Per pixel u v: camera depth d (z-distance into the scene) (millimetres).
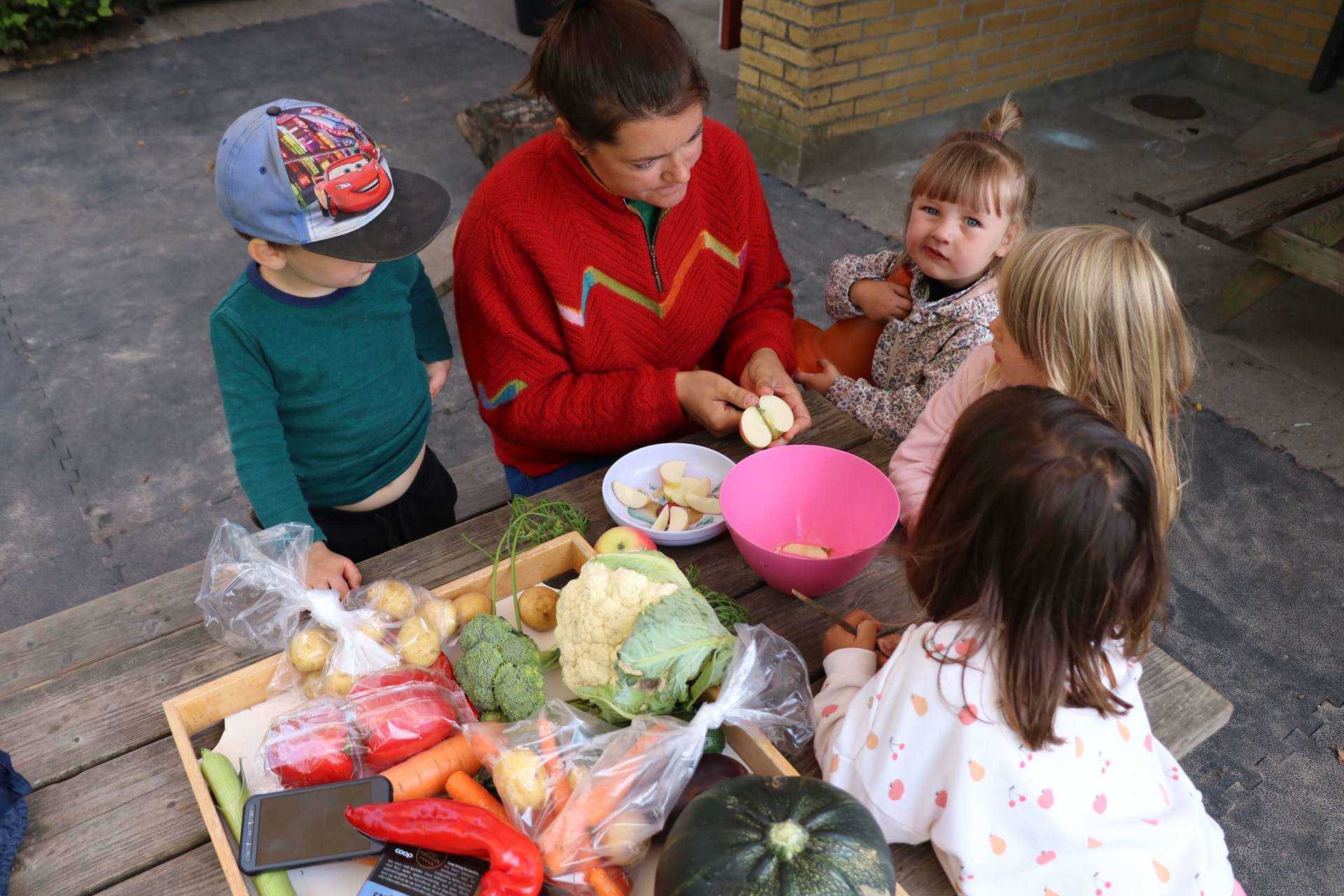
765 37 4812
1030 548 944
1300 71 5734
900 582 1447
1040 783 1001
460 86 6129
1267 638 2590
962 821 1015
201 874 1056
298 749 1102
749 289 2061
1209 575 2787
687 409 1795
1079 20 5453
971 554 1003
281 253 1471
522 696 1128
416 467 2031
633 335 1896
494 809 1051
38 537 2961
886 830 1076
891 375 2164
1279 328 3883
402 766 1084
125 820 1116
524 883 937
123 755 1200
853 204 4848
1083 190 4891
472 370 1961
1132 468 941
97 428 3395
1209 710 1328
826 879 826
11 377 3635
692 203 1830
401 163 5184
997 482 952
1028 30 5285
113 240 4516
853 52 4727
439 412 3471
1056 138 5441
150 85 6160
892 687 1062
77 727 1237
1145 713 1203
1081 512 921
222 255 4410
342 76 6281
